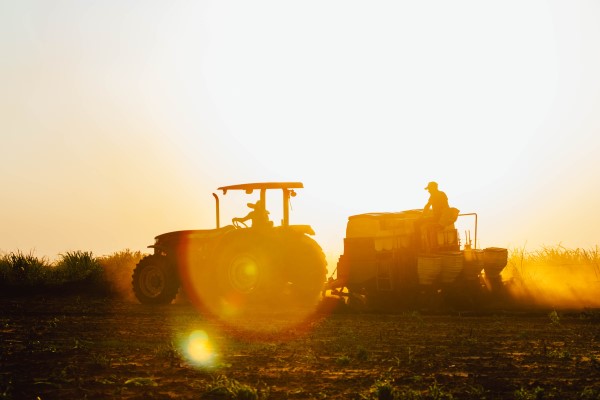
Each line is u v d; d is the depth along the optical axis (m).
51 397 7.63
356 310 15.33
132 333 12.23
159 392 7.81
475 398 7.42
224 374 8.68
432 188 15.29
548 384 7.95
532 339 11.09
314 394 7.66
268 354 9.98
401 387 7.92
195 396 7.62
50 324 13.53
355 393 7.68
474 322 13.20
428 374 8.54
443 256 14.70
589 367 8.80
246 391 7.50
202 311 15.82
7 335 12.15
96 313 15.52
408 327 12.54
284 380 8.34
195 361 9.50
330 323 13.30
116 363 9.39
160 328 12.88
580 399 7.26
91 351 10.30
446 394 7.48
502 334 11.63
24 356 9.91
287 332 12.20
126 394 7.73
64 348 10.57
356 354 9.73
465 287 15.26
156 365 9.25
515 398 7.38
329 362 9.34
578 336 11.34
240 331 12.40
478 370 8.73
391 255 14.98
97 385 8.16
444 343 10.74
